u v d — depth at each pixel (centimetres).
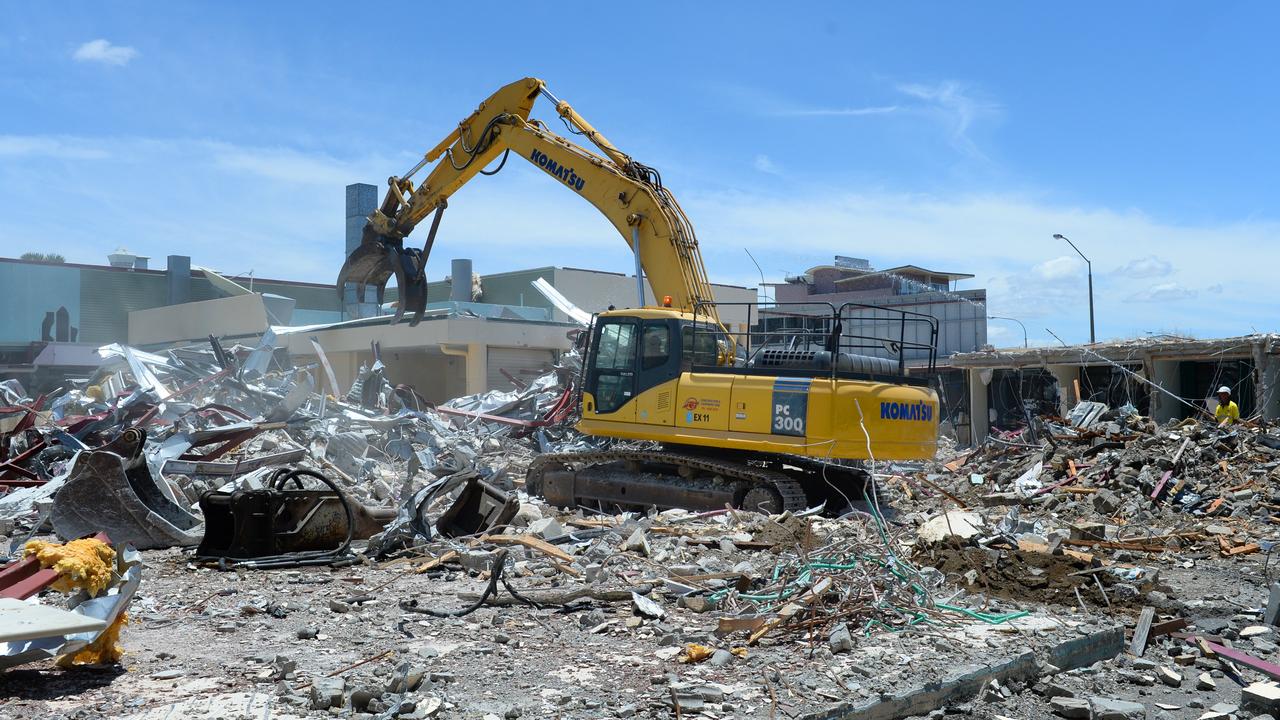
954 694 551
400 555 938
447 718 476
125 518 930
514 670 561
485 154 1675
